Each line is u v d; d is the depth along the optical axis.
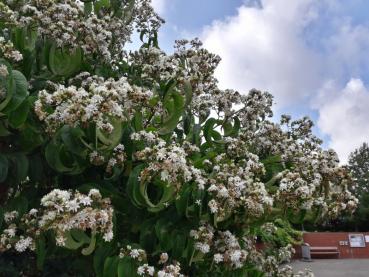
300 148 4.12
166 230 3.02
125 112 2.83
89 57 3.64
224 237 3.27
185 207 2.97
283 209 3.26
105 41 3.54
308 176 3.53
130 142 3.08
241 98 4.31
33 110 2.86
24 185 3.14
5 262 3.01
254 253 4.20
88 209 2.28
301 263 13.98
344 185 3.63
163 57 3.96
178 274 2.77
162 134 3.38
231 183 3.08
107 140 2.69
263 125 4.46
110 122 2.64
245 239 4.04
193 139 4.03
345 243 17.72
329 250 17.14
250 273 3.90
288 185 3.18
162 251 2.97
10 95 2.46
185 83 3.37
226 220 3.31
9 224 2.74
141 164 2.89
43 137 2.96
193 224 3.14
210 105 4.20
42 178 3.09
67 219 2.26
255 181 3.45
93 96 2.53
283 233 7.38
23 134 2.89
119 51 4.34
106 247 2.78
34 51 3.30
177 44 4.33
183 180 2.84
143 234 3.02
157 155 2.69
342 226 26.28
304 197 3.16
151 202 2.96
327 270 11.99
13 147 2.99
